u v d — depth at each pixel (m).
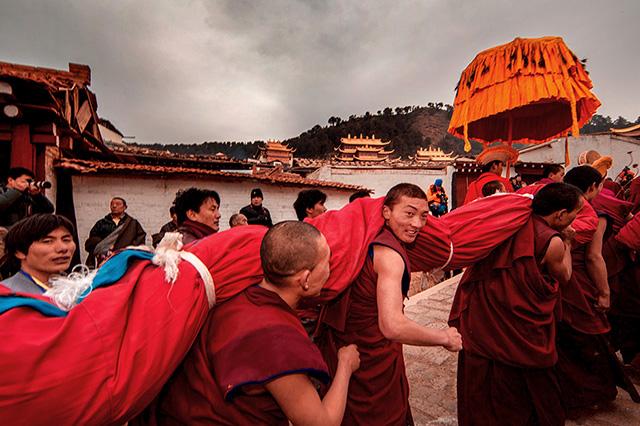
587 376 2.43
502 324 2.03
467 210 1.95
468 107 3.53
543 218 2.04
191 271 1.10
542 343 1.97
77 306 0.90
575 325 2.42
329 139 148.38
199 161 13.21
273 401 1.07
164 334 0.96
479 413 2.14
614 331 3.25
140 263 1.11
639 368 2.68
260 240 1.32
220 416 1.06
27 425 0.76
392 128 150.12
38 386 0.76
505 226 1.90
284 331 1.07
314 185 12.02
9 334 0.78
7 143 5.98
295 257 1.13
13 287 1.95
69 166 6.69
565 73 3.04
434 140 154.50
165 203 8.60
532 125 4.81
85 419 0.81
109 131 25.62
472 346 2.15
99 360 0.84
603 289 2.48
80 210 7.46
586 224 2.46
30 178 3.77
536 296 1.95
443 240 1.72
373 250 1.55
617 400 2.67
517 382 2.05
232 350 1.04
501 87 3.22
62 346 0.81
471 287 2.22
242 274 1.21
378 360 1.65
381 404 1.66
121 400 0.86
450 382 3.08
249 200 10.48
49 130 5.79
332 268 1.44
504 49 3.26
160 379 0.95
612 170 18.61
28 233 1.99
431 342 1.40
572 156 19.02
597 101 3.23
